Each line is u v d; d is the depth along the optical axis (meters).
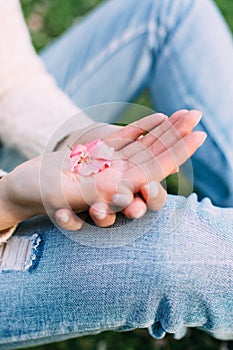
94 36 1.21
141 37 1.19
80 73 1.20
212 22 1.21
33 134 1.02
